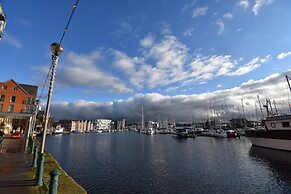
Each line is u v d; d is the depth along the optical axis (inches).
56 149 2112.5
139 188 764.6
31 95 2405.3
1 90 2293.3
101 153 1782.7
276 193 696.4
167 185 797.2
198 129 4719.5
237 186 777.6
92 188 770.2
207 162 1284.4
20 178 374.0
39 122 3476.9
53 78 318.0
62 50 320.5
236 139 3208.7
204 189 743.7
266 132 1654.8
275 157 1357.0
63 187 347.3
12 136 1480.1
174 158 1460.4
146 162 1307.8
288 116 1425.9
